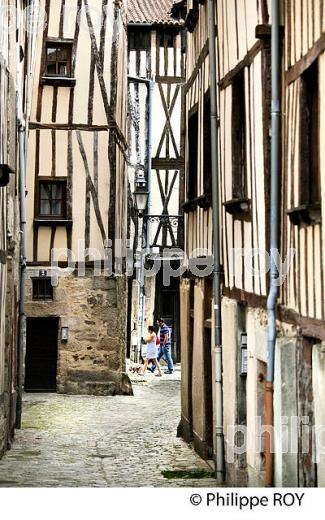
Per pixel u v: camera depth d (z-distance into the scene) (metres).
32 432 14.80
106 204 20.17
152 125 26.38
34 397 19.58
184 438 14.23
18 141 14.76
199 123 13.07
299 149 7.81
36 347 20.34
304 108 7.77
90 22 20.36
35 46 19.81
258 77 9.06
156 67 26.41
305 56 7.68
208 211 12.28
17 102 13.79
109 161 20.17
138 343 27.08
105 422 16.16
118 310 20.47
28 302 20.06
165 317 28.03
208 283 12.39
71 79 20.12
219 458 10.71
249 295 9.57
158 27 26.23
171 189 26.36
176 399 19.91
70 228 20.09
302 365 7.87
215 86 11.17
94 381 20.25
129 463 12.09
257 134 9.15
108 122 20.25
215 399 11.21
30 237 19.95
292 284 8.11
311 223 7.47
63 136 20.12
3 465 11.70
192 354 13.91
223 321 10.92
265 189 8.73
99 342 20.27
